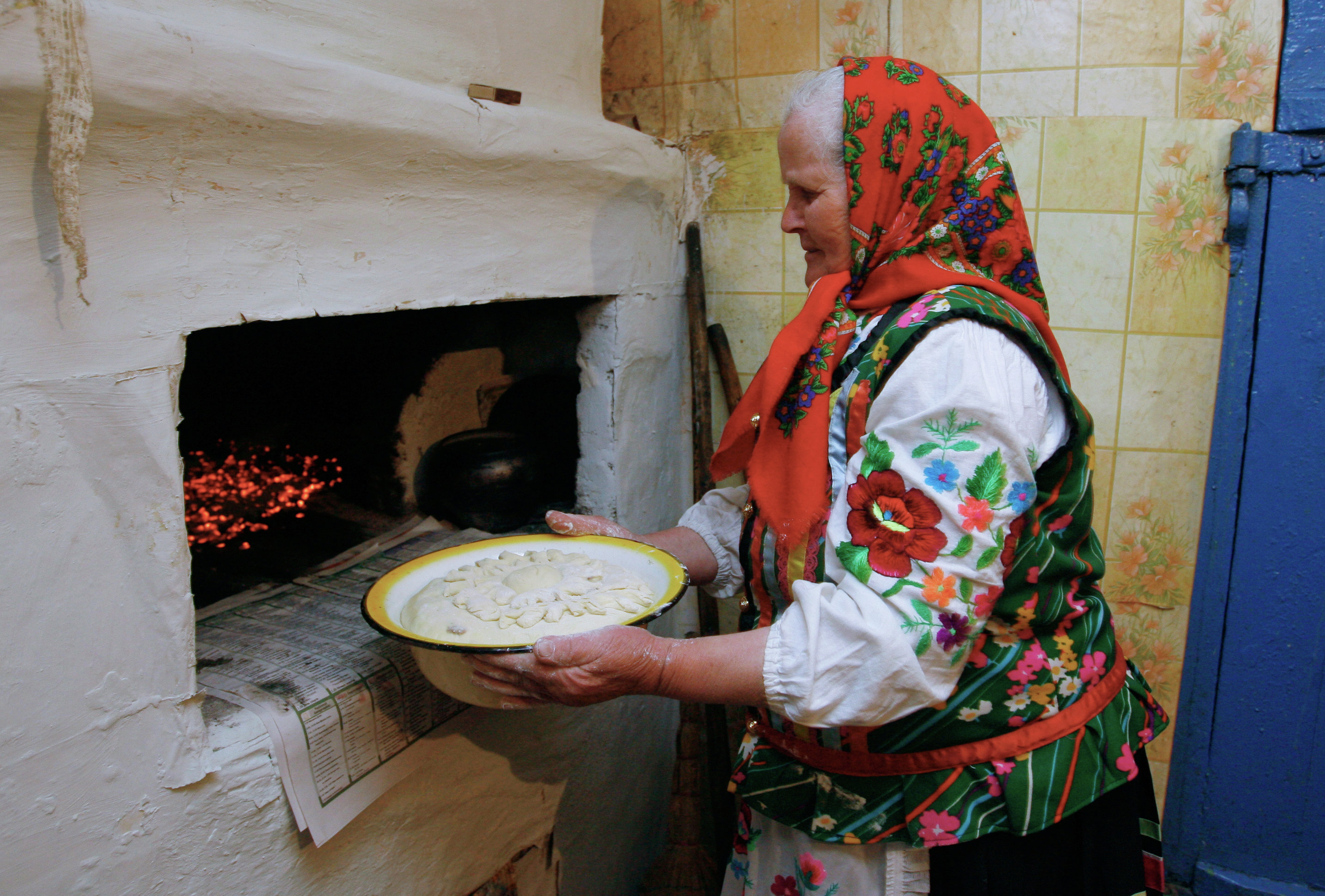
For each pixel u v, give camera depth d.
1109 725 0.88
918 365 0.76
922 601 0.73
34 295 0.60
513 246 1.15
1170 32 1.36
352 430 1.47
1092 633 0.90
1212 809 1.61
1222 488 1.48
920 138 0.86
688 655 0.79
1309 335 1.38
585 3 1.29
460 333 1.51
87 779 0.66
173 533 0.71
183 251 0.71
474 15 1.04
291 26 0.79
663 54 1.65
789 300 1.67
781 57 1.57
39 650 0.62
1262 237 1.38
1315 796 1.54
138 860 0.71
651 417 1.63
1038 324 0.87
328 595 1.11
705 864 1.59
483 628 0.78
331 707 0.85
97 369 0.65
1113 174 1.42
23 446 0.60
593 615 0.82
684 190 1.66
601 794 1.50
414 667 0.96
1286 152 1.33
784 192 1.62
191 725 0.74
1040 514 0.84
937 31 1.46
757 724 0.99
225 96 0.69
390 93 0.86
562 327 1.55
